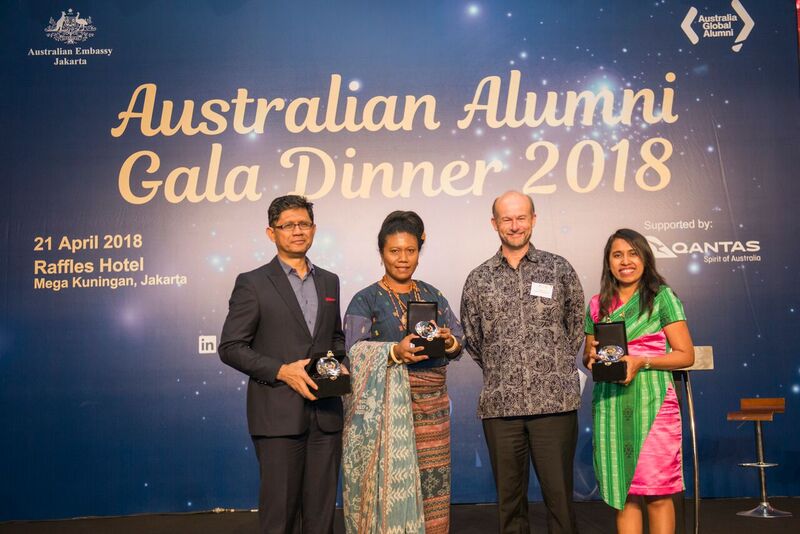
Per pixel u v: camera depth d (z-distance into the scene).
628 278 3.12
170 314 4.91
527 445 3.23
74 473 4.80
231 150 5.00
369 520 2.95
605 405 3.12
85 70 5.02
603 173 4.97
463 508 4.74
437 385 3.11
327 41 5.05
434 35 5.05
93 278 4.91
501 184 4.98
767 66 4.99
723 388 4.84
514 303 3.19
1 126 4.97
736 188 4.94
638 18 5.02
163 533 4.31
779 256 4.90
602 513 4.50
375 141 5.02
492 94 5.02
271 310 2.90
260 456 2.85
